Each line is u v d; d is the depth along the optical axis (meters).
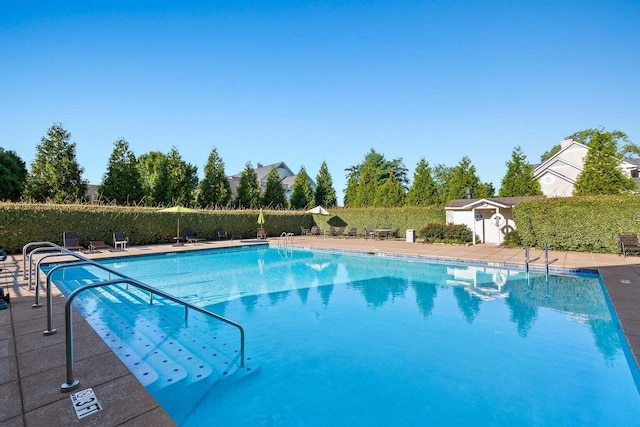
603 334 5.71
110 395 2.81
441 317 6.77
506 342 5.45
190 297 8.48
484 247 16.50
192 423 3.40
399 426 3.35
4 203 14.02
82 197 20.27
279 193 30.50
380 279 10.66
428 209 21.44
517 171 23.75
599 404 3.69
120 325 6.02
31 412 2.54
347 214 25.42
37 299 5.46
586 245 13.76
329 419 3.46
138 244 17.95
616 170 15.51
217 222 21.41
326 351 5.17
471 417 3.49
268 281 10.50
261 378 4.29
